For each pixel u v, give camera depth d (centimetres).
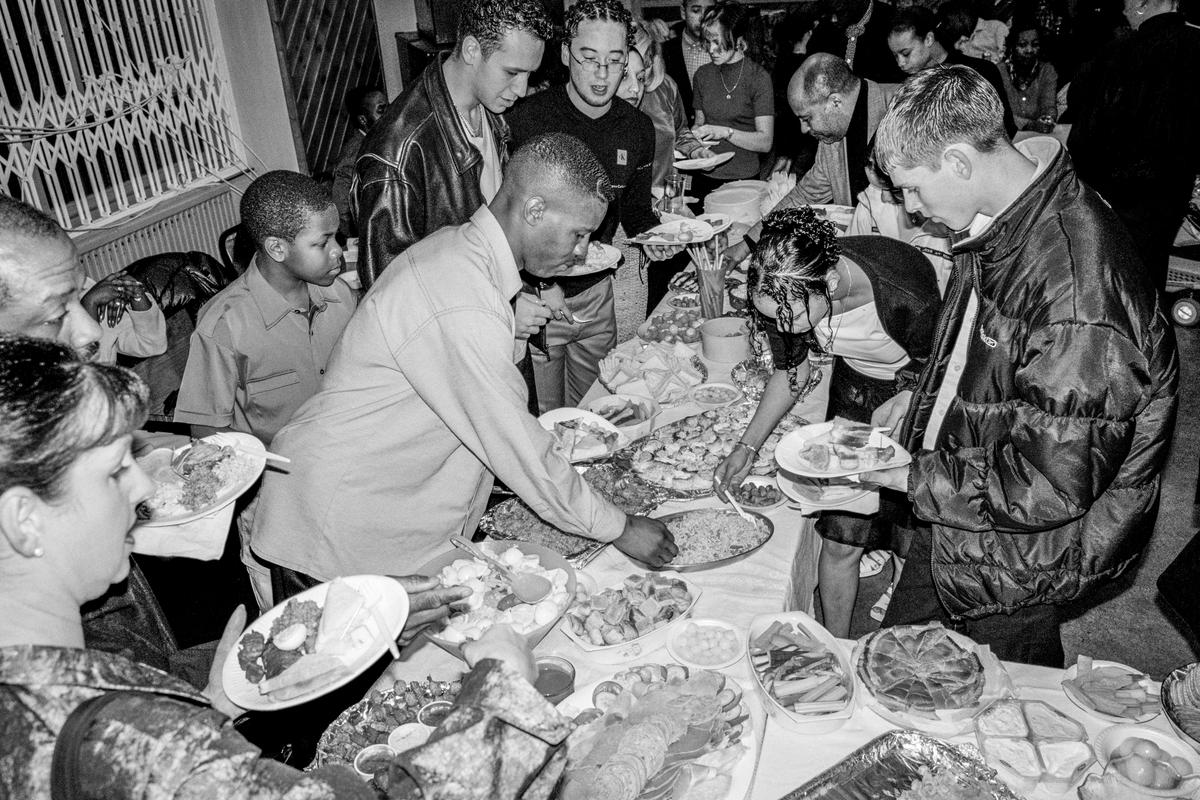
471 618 170
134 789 77
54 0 445
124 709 80
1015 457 172
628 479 223
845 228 321
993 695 154
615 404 261
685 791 136
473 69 275
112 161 489
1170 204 405
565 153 174
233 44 548
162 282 327
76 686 80
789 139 470
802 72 322
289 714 188
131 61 496
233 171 560
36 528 84
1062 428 162
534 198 174
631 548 188
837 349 230
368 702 160
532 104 336
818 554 246
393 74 692
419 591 151
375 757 144
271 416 255
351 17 640
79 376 85
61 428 82
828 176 348
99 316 247
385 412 188
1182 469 387
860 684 159
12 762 77
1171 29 379
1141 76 387
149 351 264
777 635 168
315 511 193
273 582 212
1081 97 410
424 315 175
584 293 337
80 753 77
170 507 180
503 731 91
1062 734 144
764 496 219
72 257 140
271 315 244
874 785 141
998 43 607
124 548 94
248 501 235
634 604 177
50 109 452
